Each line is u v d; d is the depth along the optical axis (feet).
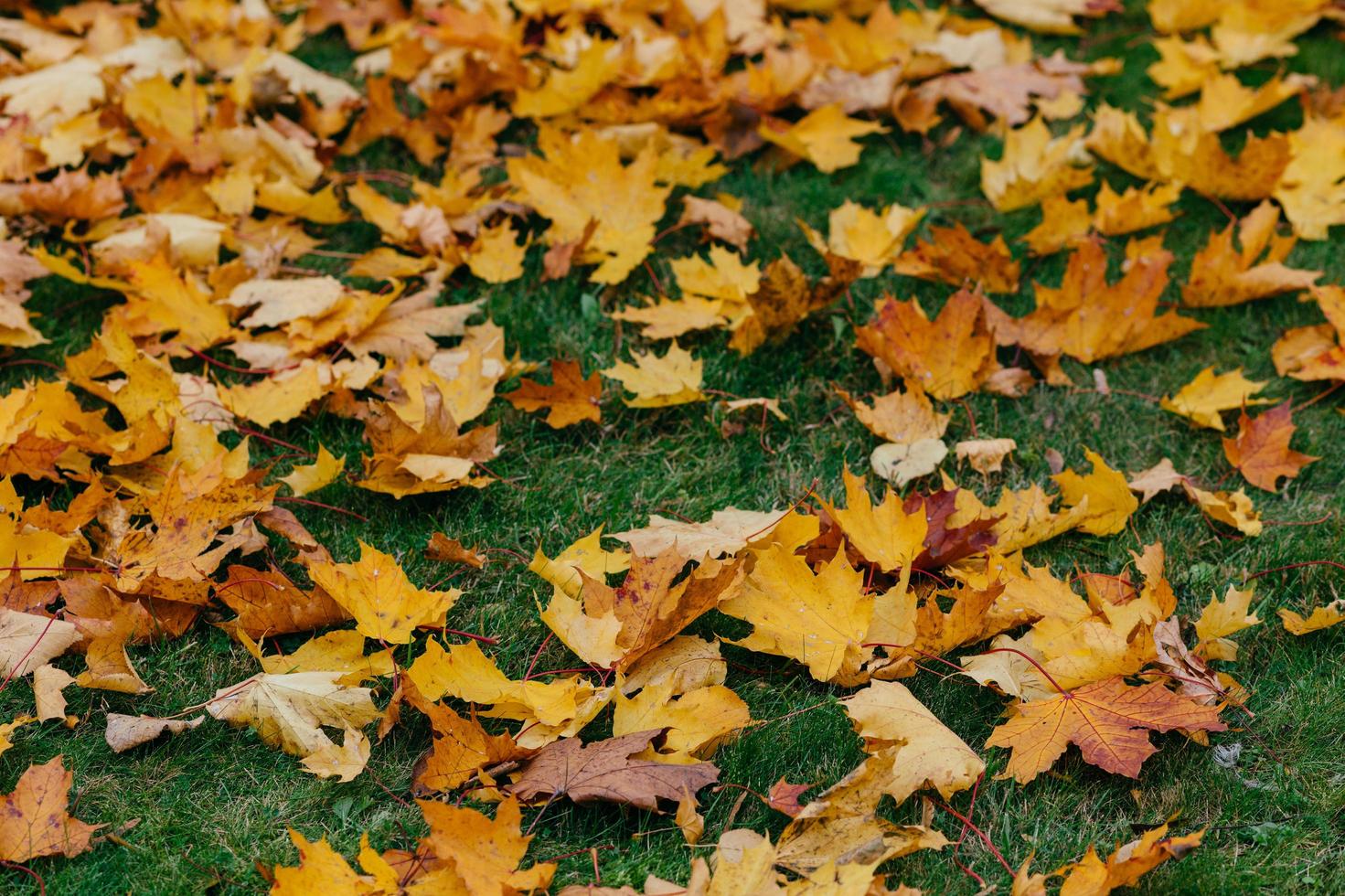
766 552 6.97
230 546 7.49
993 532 7.68
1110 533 7.89
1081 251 9.09
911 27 12.53
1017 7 12.96
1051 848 6.22
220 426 8.53
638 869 6.08
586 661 6.73
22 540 7.15
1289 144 10.22
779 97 11.36
